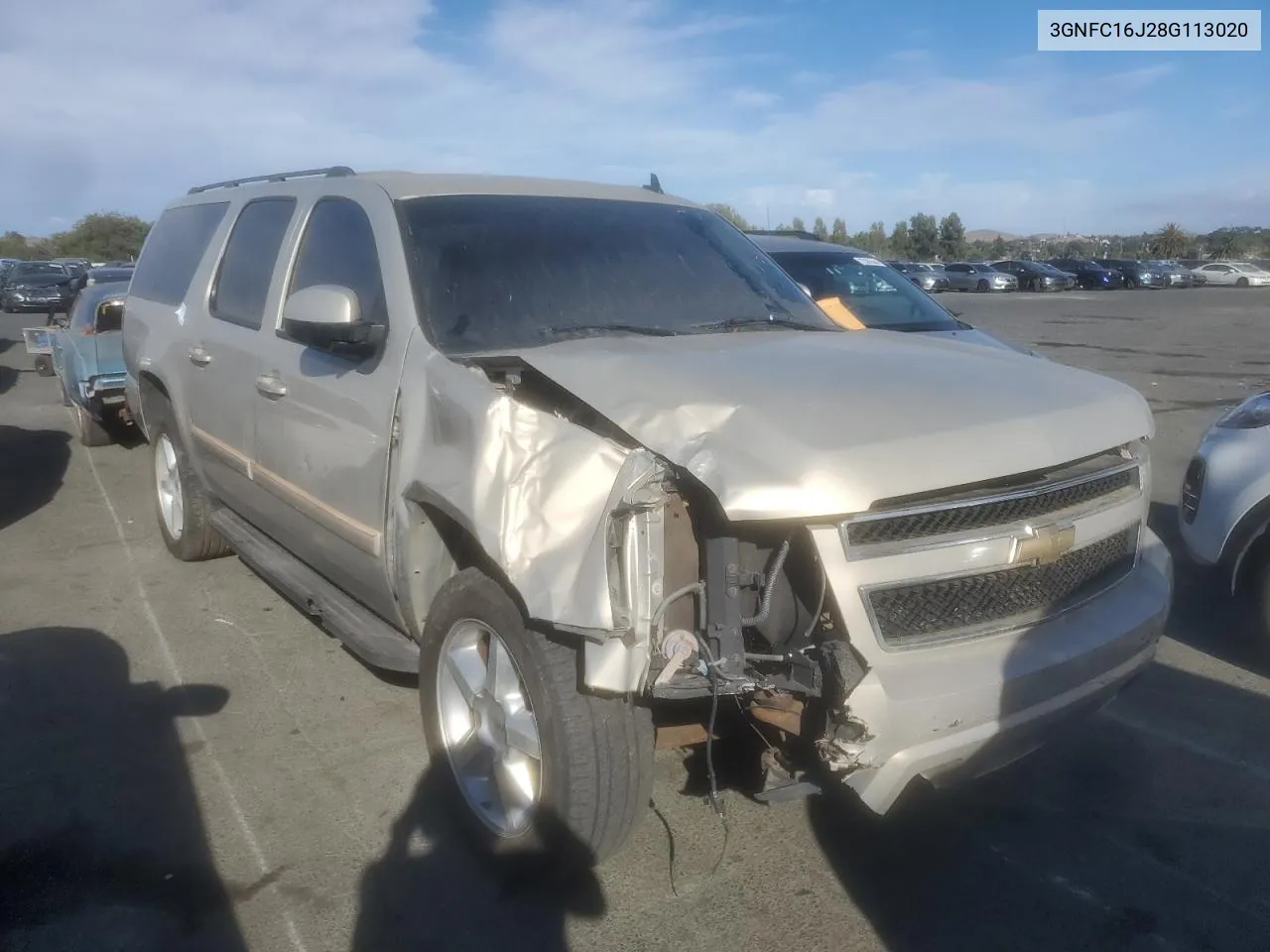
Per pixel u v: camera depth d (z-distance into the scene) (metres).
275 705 4.52
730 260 4.54
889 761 2.79
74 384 9.42
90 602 5.71
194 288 5.54
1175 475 8.95
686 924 3.16
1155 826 3.70
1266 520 4.81
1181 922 3.20
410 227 3.97
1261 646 4.92
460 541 3.59
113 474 8.93
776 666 2.94
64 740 4.20
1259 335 23.61
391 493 3.58
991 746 2.93
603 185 4.82
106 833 3.57
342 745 4.18
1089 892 3.34
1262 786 3.96
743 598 2.91
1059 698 3.04
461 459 3.19
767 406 2.86
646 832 3.62
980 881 3.39
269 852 3.48
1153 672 4.93
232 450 4.95
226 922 3.14
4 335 25.67
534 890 3.30
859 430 2.80
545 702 3.00
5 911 3.16
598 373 3.12
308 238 4.54
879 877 3.40
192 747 4.16
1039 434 2.99
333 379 3.94
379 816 3.70
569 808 3.02
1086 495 3.22
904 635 2.85
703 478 2.69
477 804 3.39
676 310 4.05
